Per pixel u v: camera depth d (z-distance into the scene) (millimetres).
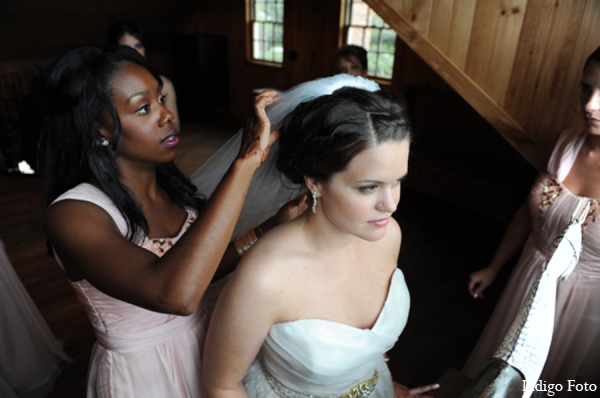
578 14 1504
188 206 1197
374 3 2025
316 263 845
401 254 3477
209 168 1291
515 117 1753
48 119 956
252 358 849
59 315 2617
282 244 832
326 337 839
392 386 1101
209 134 6805
